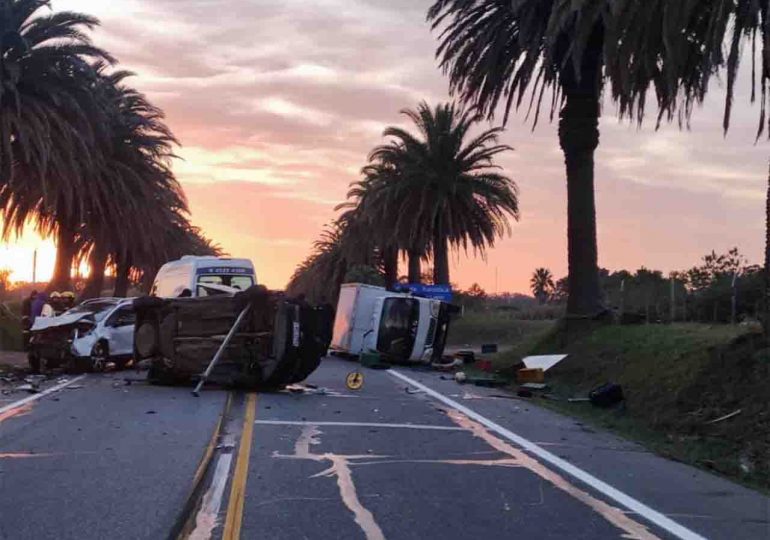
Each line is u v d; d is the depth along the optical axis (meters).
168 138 38.19
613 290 31.89
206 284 22.03
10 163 27.45
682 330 18.47
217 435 11.05
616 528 6.96
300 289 93.12
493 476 8.92
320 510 7.29
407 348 27.22
